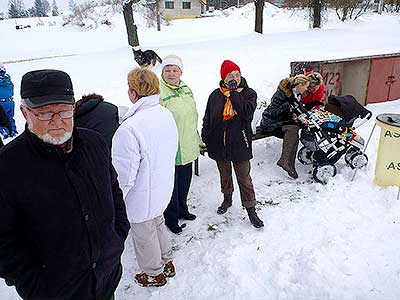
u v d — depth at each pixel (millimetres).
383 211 3949
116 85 9055
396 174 4227
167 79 3486
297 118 4859
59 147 1671
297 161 5371
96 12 35500
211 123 3689
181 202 3939
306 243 3518
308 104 5125
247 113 3525
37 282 1723
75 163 1726
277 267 3217
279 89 4906
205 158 5418
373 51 8656
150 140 2604
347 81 7883
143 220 2793
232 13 39094
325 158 4711
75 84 9266
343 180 4586
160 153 2686
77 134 1772
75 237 1731
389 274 3082
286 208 4152
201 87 8344
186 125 3559
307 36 16047
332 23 27453
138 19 33188
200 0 43156
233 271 3193
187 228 3875
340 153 4695
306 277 3070
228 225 3908
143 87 2650
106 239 1897
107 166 1909
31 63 12359
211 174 5000
